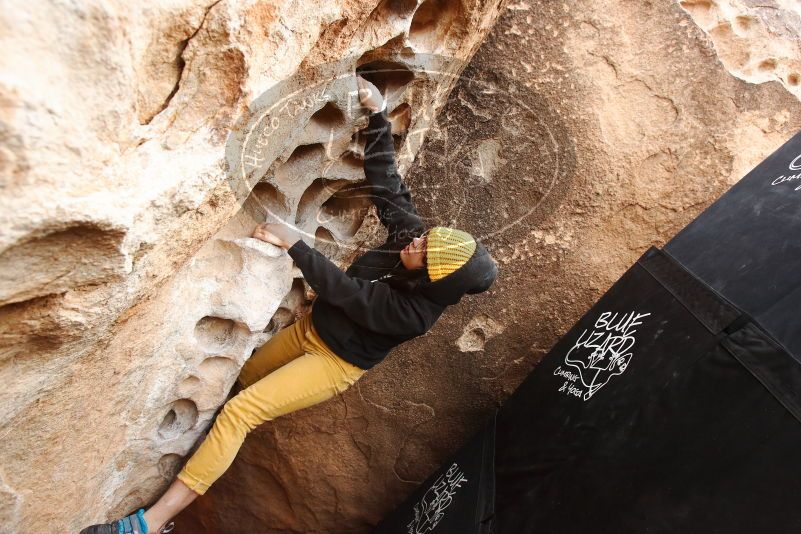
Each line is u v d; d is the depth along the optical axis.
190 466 1.54
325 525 2.54
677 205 1.92
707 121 1.85
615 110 1.83
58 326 0.93
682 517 1.21
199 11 0.88
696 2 1.83
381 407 2.25
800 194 1.46
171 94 0.98
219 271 1.48
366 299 1.42
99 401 1.27
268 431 2.33
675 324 1.52
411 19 1.32
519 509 1.67
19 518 1.24
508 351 2.15
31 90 0.67
